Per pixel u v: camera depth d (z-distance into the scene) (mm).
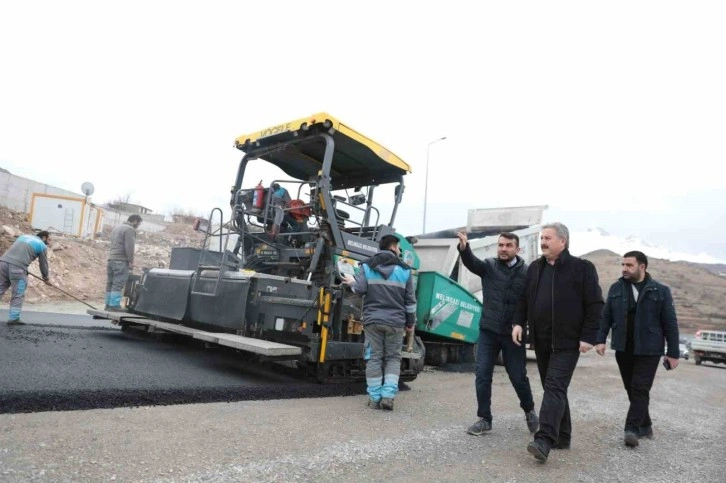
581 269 3656
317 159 6973
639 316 4418
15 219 17562
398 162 6770
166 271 7062
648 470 3484
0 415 3209
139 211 47781
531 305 3855
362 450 3311
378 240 6770
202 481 2525
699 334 19844
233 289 5855
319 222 5867
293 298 5477
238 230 6496
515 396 6055
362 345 5633
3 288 7324
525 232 10977
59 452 2688
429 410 4789
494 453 3564
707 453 4090
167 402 4008
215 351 6672
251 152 6887
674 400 6855
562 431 3824
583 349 3527
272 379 5410
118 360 5340
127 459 2703
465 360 9195
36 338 6086
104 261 17938
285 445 3240
